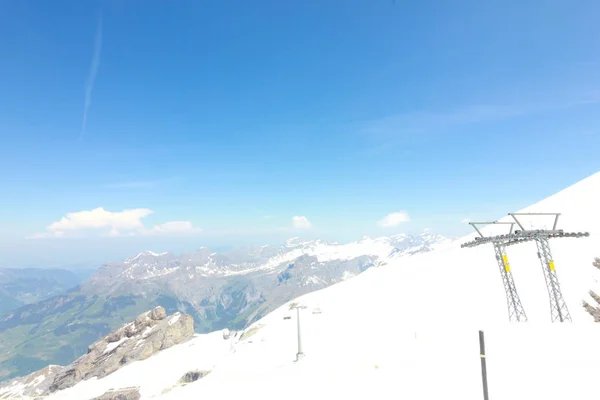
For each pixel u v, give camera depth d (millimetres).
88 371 98438
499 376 12805
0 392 102750
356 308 69562
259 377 20438
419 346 17953
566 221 65625
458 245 96625
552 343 14203
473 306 45594
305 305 91312
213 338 103562
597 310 36188
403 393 13242
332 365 18719
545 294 42250
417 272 83625
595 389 10711
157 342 102875
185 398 20141
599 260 45062
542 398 10922
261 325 84812
